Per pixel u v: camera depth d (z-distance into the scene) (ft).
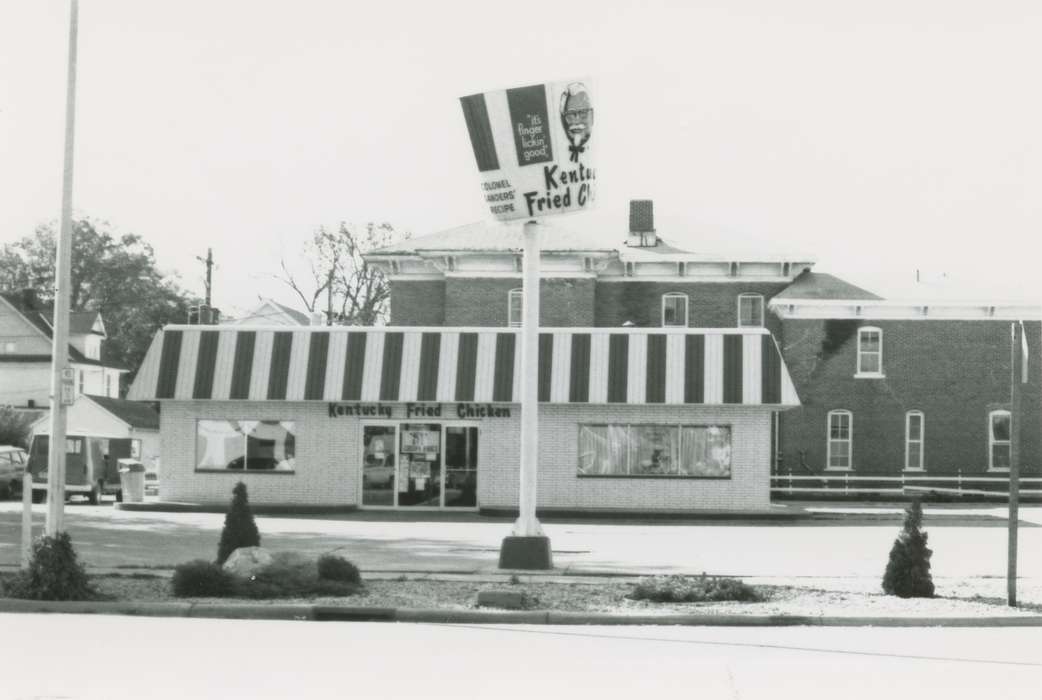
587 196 69.00
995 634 48.83
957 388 164.55
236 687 35.24
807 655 42.78
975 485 163.94
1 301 255.70
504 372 123.54
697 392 121.90
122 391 311.88
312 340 125.90
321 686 35.58
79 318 270.67
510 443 124.06
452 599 55.01
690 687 36.14
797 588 60.49
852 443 164.86
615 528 108.78
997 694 35.63
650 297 172.24
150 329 312.50
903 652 43.73
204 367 125.29
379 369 124.36
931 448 164.45
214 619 50.49
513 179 69.00
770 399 121.19
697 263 170.60
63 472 59.67
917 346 165.07
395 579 62.28
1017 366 56.24
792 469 164.96
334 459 125.18
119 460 155.94
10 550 76.38
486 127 69.36
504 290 167.32
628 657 41.86
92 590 54.13
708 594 55.62
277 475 125.49
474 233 171.94
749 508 122.52
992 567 74.95
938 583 64.18
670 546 88.74
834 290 169.17
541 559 67.87
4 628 46.70
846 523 118.83
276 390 124.26
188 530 97.04
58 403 59.72
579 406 123.95
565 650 43.34
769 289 171.94
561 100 68.90
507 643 44.93
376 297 261.44
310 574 56.85
